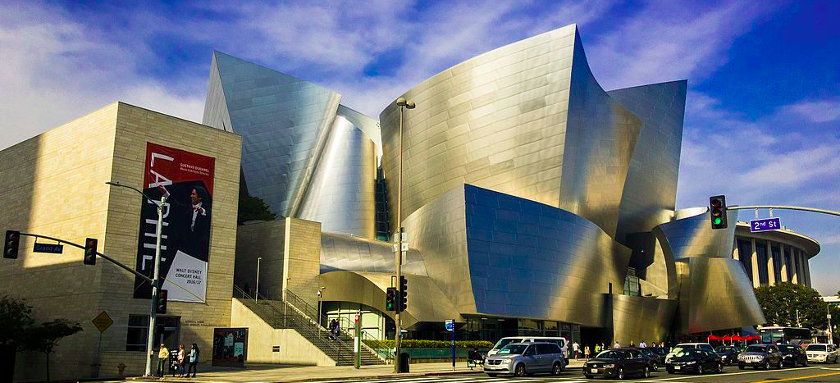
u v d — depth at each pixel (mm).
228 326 46562
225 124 77000
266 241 53281
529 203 56500
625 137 69125
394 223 73000
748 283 67750
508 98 63750
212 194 47094
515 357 31438
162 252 43594
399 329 34438
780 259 149125
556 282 56000
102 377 38188
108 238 41438
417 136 69250
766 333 68750
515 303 52625
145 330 42531
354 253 55312
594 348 58656
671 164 83375
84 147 44656
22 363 44812
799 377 30516
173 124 45656
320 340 43469
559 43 62344
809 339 68312
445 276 52906
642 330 62562
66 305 43031
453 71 66938
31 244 47219
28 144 50031
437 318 50000
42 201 47250
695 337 68312
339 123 78688
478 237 52406
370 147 78000
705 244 68938
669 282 68312
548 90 62125
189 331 44219
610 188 67875
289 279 50906
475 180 64625
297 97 78812
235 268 55031
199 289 45281
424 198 68312
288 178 75500
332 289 51812
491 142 64062
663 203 81938
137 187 43094
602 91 67625
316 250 53406
